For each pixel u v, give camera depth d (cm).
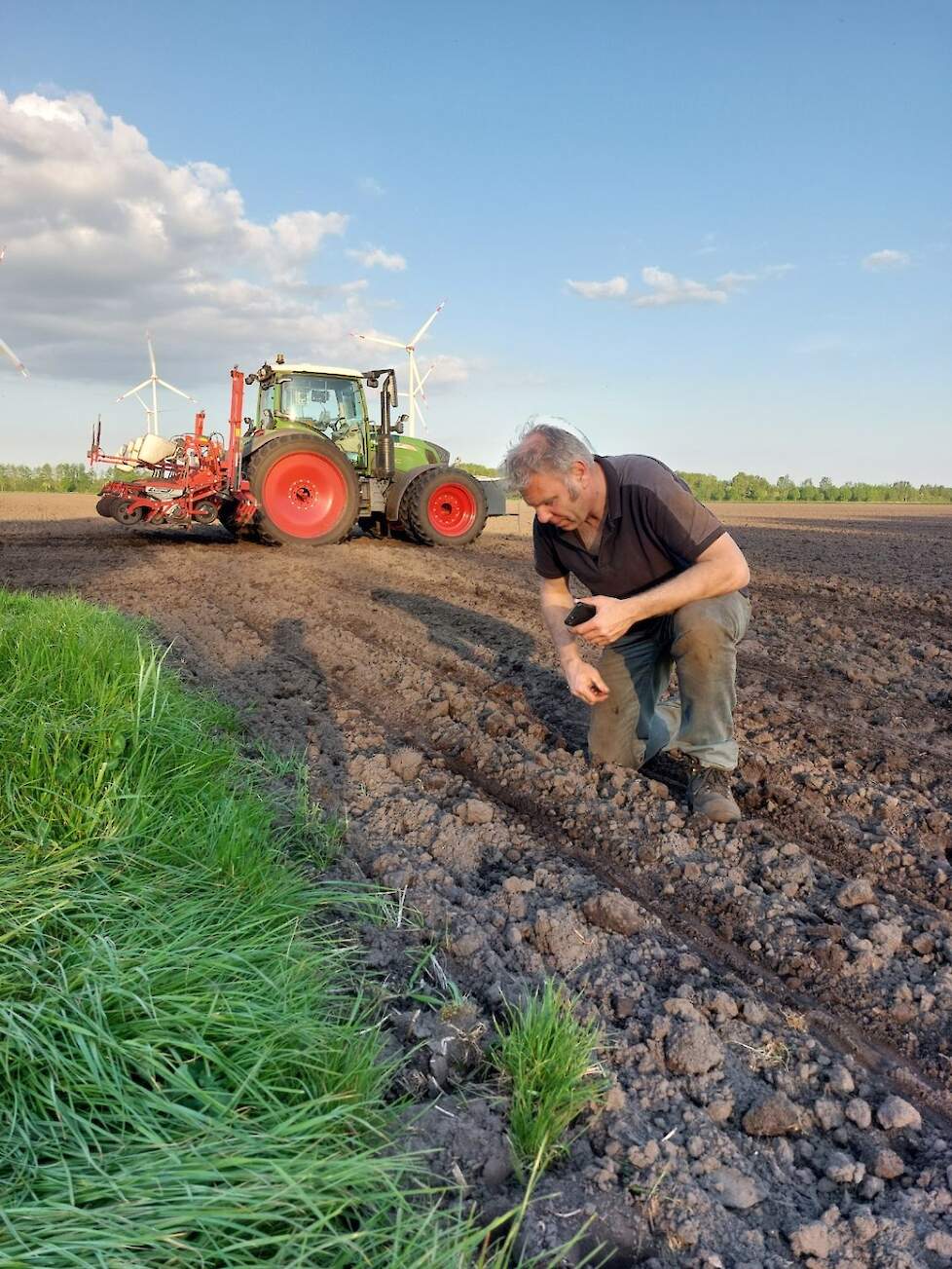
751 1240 158
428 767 364
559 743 383
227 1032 180
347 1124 167
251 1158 151
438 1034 200
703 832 303
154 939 209
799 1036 210
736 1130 184
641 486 287
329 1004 207
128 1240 131
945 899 267
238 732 395
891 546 1359
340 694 469
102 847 242
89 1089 162
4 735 279
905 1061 205
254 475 1092
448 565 983
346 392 1191
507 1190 165
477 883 275
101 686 328
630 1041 205
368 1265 139
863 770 362
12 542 1182
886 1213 165
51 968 191
